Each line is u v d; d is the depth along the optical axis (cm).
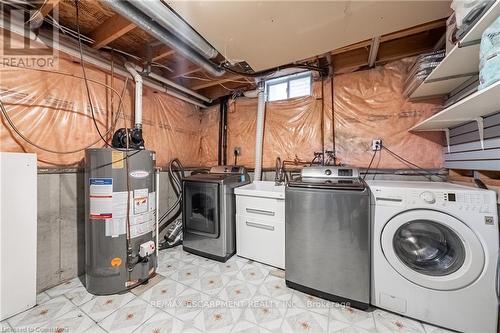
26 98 172
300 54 205
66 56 195
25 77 171
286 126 295
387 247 154
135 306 162
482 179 155
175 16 155
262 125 296
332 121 265
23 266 154
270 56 209
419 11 146
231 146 342
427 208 144
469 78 167
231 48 196
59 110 191
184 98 319
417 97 218
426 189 145
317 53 203
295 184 183
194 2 140
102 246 175
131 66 231
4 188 147
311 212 174
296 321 148
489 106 125
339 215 164
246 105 332
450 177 204
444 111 139
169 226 298
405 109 229
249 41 184
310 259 175
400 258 153
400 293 152
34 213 160
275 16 153
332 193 166
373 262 160
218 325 144
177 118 321
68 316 151
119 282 178
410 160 227
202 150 367
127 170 182
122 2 143
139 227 189
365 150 246
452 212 137
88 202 178
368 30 168
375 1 138
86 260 180
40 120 179
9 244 148
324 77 270
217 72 242
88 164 177
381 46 233
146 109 274
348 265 162
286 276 187
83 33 197
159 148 292
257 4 142
